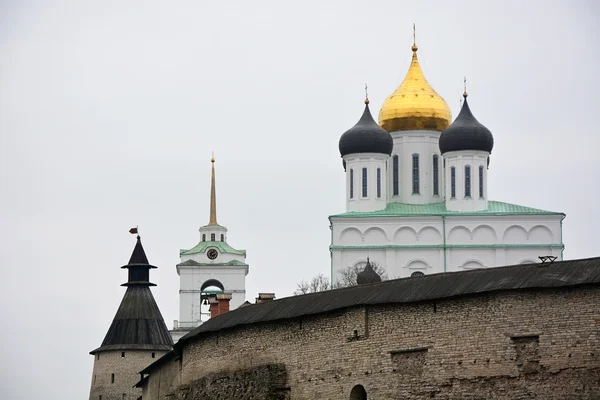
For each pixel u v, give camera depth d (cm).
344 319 10675
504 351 9525
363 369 10456
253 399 11419
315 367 10925
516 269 9769
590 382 9131
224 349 12075
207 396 12194
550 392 9275
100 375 18675
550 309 9362
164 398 13838
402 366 10150
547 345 9338
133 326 18862
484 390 9606
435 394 9881
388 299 10325
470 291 9756
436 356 9919
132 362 18625
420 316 10075
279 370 11269
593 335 9162
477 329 9700
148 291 19250
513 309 9525
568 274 9400
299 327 11169
